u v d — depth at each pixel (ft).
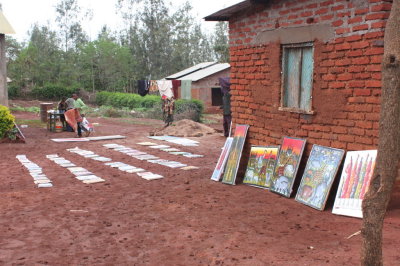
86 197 26.63
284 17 26.32
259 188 28.09
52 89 157.48
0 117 52.90
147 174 33.78
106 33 192.24
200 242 18.12
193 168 36.40
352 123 22.27
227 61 140.36
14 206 24.56
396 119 10.00
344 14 22.30
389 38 10.03
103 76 176.96
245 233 19.12
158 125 79.30
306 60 25.48
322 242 17.52
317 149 24.30
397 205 21.02
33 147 50.26
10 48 177.06
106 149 48.78
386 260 14.96
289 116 26.58
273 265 15.26
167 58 187.62
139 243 18.26
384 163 10.18
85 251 17.47
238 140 30.58
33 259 16.67
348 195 21.59
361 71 21.56
